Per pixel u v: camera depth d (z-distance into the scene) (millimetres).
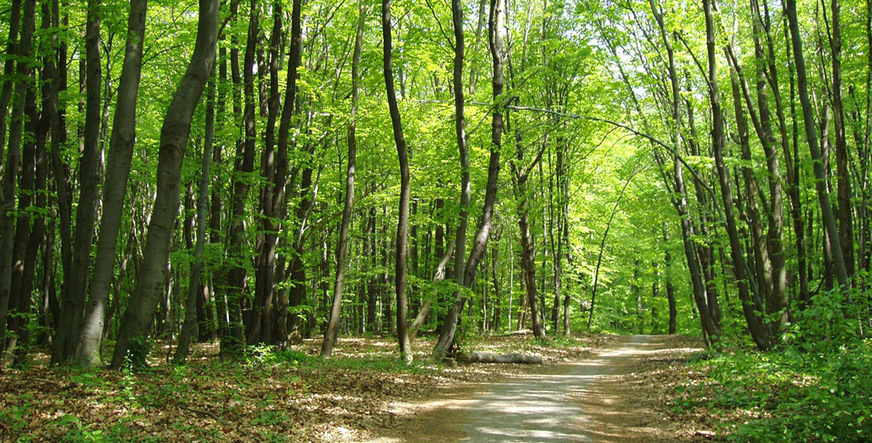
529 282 26500
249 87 15555
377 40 22922
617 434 8352
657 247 30688
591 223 35375
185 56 17891
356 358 16656
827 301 7781
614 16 18688
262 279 15391
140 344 9758
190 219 21625
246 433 7332
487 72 24875
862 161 16000
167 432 6840
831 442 6262
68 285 11062
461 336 18281
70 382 8156
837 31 14219
